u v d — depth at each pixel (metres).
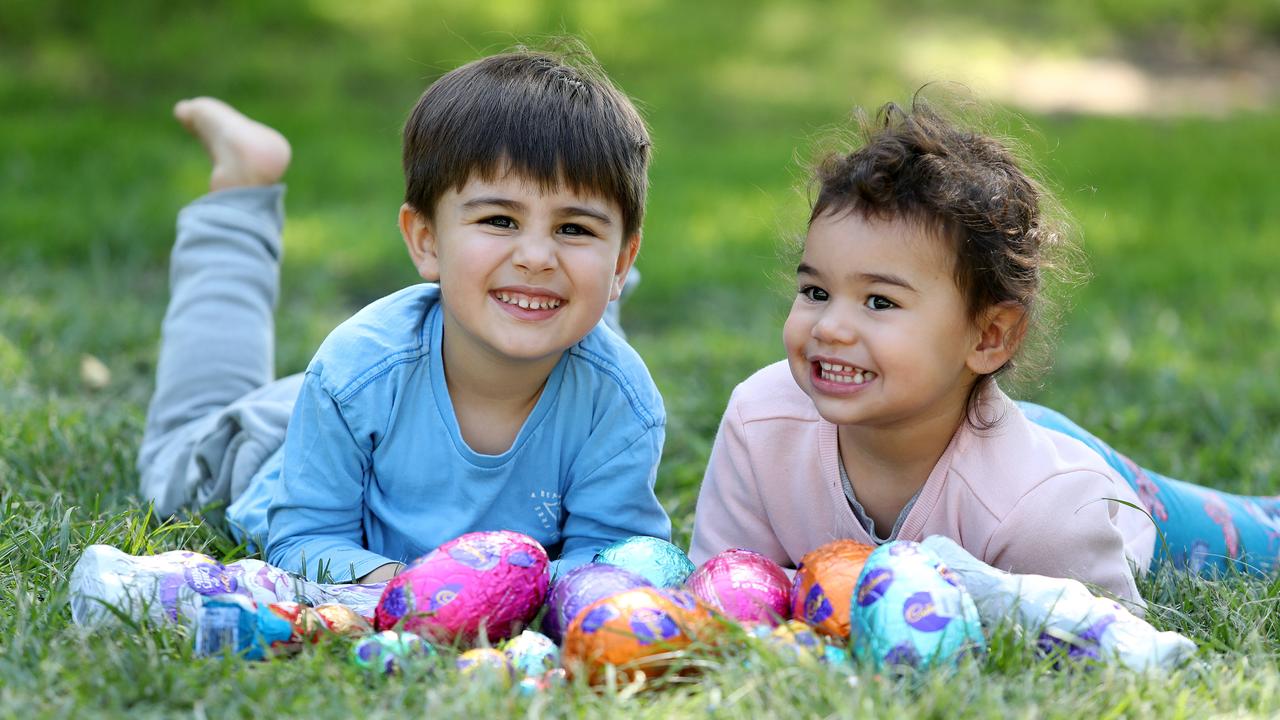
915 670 2.29
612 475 3.07
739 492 3.08
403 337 3.00
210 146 4.06
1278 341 6.01
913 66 14.23
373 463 3.04
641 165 2.96
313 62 12.05
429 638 2.38
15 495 3.21
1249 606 2.76
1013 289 2.76
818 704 2.14
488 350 2.89
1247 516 3.49
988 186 2.72
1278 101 13.95
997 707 2.15
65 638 2.37
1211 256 7.54
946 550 2.63
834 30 15.83
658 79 12.81
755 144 10.43
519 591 2.50
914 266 2.66
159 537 2.99
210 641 2.37
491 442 3.02
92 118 9.73
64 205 7.39
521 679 2.25
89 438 3.81
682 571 2.74
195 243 3.92
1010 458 2.83
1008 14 17.47
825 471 2.96
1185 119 12.24
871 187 2.65
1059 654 2.42
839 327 2.68
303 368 4.98
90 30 12.27
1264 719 2.18
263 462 3.36
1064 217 3.08
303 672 2.25
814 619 2.47
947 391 2.77
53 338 5.10
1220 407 4.77
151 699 2.18
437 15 13.62
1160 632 2.46
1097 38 16.47
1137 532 3.14
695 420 4.56
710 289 6.83
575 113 2.82
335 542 2.99
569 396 3.03
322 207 8.04
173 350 3.79
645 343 5.77
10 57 11.47
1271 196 9.25
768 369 3.16
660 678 2.29
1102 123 11.89
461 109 2.83
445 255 2.84
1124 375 5.39
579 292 2.81
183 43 12.11
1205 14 17.33
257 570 2.66
